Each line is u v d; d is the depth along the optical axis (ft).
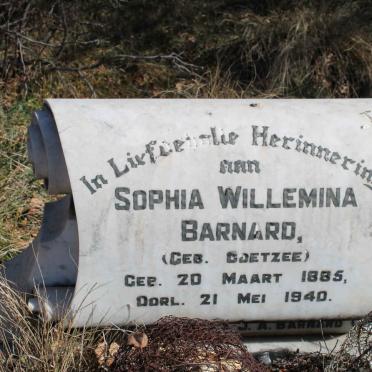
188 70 10.92
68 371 5.83
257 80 11.17
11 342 6.25
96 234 5.85
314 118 6.02
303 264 6.04
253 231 5.94
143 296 6.01
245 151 5.88
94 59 11.43
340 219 5.98
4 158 8.69
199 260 5.96
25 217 8.04
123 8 12.10
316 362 6.22
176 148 5.85
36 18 11.35
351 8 11.78
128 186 5.82
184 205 5.86
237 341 5.75
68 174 5.80
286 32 11.40
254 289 6.07
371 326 6.27
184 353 5.53
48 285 6.21
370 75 11.05
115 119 5.91
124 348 5.74
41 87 10.64
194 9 12.23
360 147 5.96
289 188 5.90
